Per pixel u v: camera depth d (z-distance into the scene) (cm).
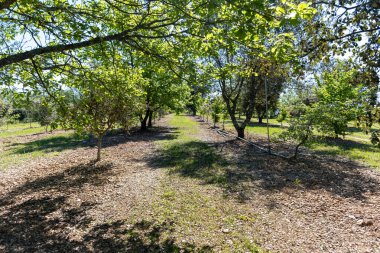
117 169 1033
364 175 945
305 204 659
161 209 629
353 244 470
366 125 284
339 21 341
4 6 426
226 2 352
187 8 436
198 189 770
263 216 589
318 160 1206
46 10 454
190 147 1567
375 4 274
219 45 482
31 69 561
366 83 320
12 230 535
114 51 620
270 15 329
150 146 1623
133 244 479
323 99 1736
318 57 368
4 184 858
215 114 3103
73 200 702
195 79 602
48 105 618
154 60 605
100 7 562
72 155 1337
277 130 2638
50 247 471
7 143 1938
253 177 905
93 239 498
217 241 484
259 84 1892
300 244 471
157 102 2436
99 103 980
